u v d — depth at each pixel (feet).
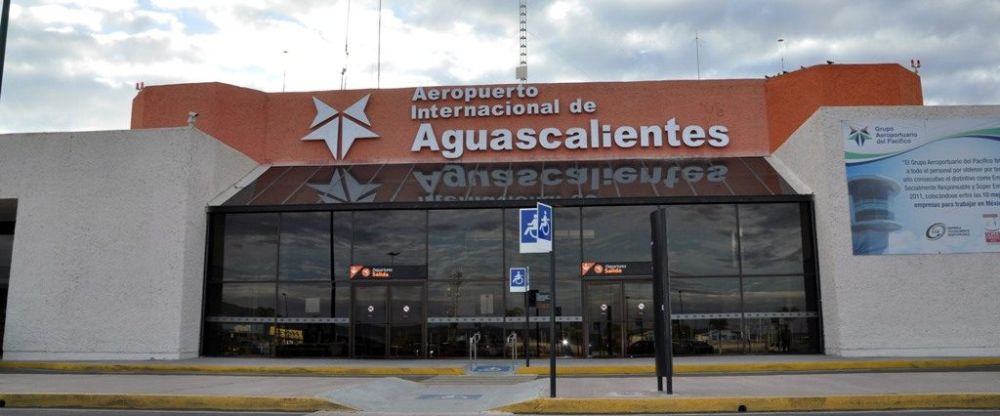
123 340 69.21
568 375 56.80
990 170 66.85
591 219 71.61
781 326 69.82
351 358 70.95
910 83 78.33
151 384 49.19
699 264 70.85
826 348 68.28
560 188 74.23
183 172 71.05
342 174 80.59
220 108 82.89
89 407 40.55
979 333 64.95
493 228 72.13
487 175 78.48
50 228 71.92
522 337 70.69
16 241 71.97
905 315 65.41
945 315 65.26
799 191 71.77
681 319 70.18
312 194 75.31
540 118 84.43
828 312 67.77
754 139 82.79
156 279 69.77
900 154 67.46
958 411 36.58
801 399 37.68
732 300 70.33
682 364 59.88
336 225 73.05
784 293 70.18
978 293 65.41
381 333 71.31
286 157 85.40
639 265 70.44
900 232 66.44
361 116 85.51
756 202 70.85
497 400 41.09
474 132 84.43
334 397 40.45
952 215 66.49
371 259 72.18
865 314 65.51
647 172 77.61
